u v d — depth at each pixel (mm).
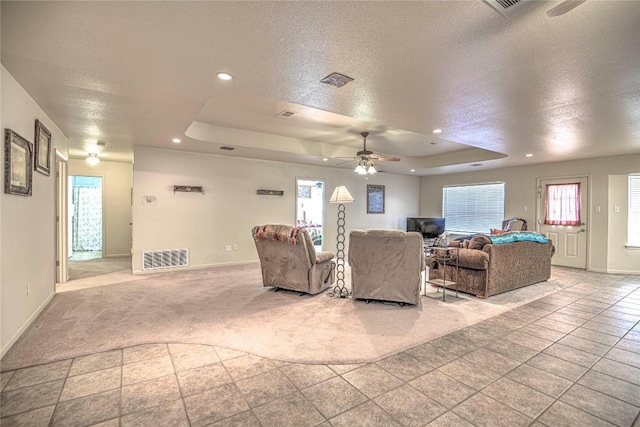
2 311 2502
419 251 3729
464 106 3303
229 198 6488
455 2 1682
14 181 2674
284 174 7191
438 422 1779
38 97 3117
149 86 2838
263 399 1978
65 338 2848
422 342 2816
